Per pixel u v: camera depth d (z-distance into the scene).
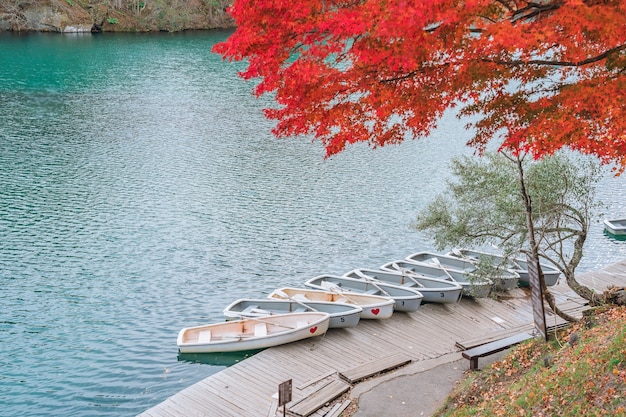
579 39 9.27
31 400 20.17
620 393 11.32
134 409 19.69
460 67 9.83
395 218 36.44
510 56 10.35
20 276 28.78
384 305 23.25
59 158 45.88
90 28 109.12
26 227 34.03
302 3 9.15
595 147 10.72
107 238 33.06
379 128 11.23
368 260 31.36
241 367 19.89
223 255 31.50
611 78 10.16
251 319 22.75
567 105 10.12
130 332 24.42
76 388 20.80
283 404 14.55
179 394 18.23
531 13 9.66
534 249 16.89
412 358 20.36
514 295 26.02
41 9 106.50
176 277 29.16
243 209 37.47
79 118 57.06
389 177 43.72
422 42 9.12
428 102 10.26
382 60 9.68
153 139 51.72
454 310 24.61
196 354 22.19
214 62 88.19
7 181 40.78
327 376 19.14
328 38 9.57
